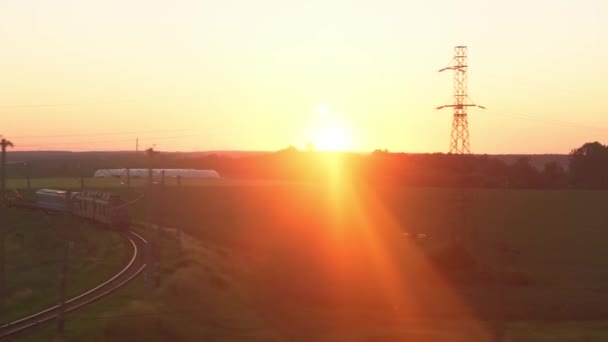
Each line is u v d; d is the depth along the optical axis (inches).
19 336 1417.3
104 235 3265.3
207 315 1501.0
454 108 3056.1
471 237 3277.6
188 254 2409.0
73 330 1412.4
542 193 5723.4
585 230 3713.1
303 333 1466.5
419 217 4276.6
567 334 1542.8
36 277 2308.1
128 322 1336.1
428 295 2062.0
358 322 1651.1
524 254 2938.0
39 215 4128.9
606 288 2223.2
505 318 1779.0
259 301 1881.2
